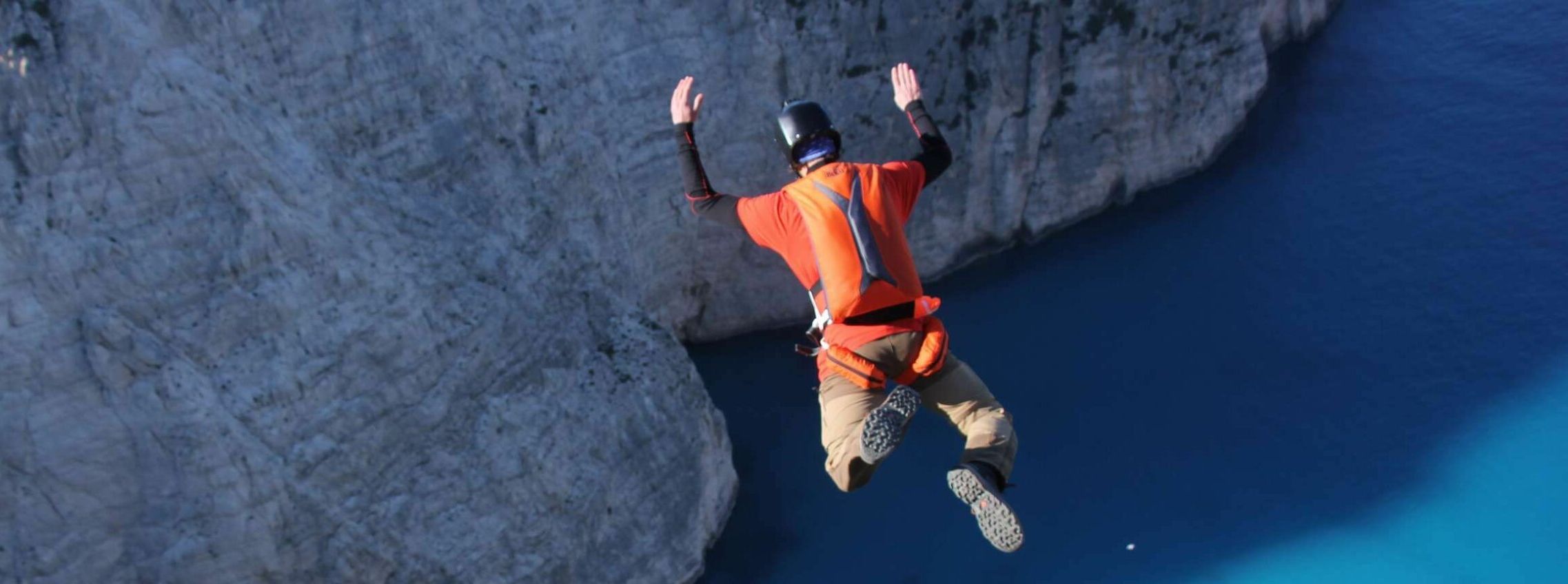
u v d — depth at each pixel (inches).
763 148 954.1
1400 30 1217.4
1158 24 1049.5
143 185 557.9
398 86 689.6
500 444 697.6
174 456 568.7
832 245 218.4
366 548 638.5
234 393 589.0
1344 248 1016.2
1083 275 1049.5
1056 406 921.5
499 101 749.9
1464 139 1082.7
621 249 848.9
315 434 618.8
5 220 521.0
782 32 919.7
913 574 798.5
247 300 592.7
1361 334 935.7
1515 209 1007.6
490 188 737.6
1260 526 799.1
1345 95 1163.3
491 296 711.7
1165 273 1032.8
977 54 995.3
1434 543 766.5
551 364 737.6
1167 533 804.0
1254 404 896.9
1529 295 930.7
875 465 220.1
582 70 837.2
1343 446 848.9
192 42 591.2
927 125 243.4
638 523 759.7
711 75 914.7
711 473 815.7
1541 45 1154.7
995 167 1044.5
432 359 671.8
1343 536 780.6
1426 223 1017.5
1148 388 925.8
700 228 963.3
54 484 542.9
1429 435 844.0
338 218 639.8
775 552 826.2
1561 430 824.9
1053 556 798.5
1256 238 1046.4
